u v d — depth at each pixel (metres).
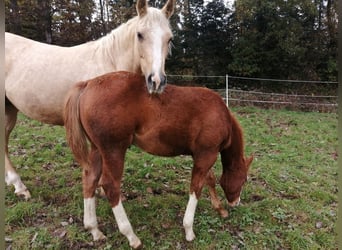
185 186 3.54
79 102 2.34
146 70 2.65
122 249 2.44
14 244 2.46
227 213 2.94
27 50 3.25
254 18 12.06
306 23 12.37
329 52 12.53
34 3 12.08
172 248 2.48
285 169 4.18
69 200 3.13
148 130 2.31
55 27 13.17
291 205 3.17
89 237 2.58
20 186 3.16
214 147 2.46
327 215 3.02
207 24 13.10
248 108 9.48
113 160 2.30
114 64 3.12
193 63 13.58
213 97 2.46
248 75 12.77
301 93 12.11
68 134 2.40
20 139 4.91
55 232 2.62
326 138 6.09
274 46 12.23
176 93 2.35
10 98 3.28
